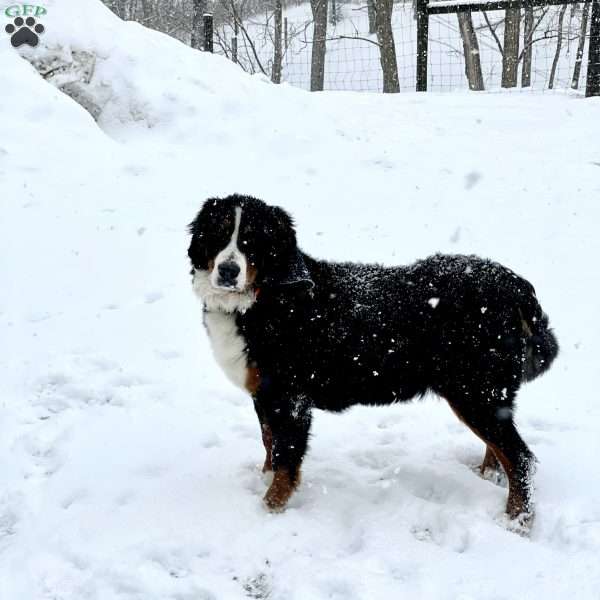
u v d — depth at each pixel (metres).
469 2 5.84
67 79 4.61
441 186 3.92
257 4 14.71
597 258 3.12
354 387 1.86
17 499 1.88
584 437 2.08
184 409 2.29
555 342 1.88
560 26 11.46
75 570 1.62
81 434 2.14
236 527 1.74
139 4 13.59
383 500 1.85
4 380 2.41
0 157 3.92
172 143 4.48
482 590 1.51
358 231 3.46
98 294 2.96
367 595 1.50
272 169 4.18
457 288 1.79
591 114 4.91
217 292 1.84
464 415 1.80
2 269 3.08
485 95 5.79
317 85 11.20
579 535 1.65
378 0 8.90
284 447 1.82
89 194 3.74
